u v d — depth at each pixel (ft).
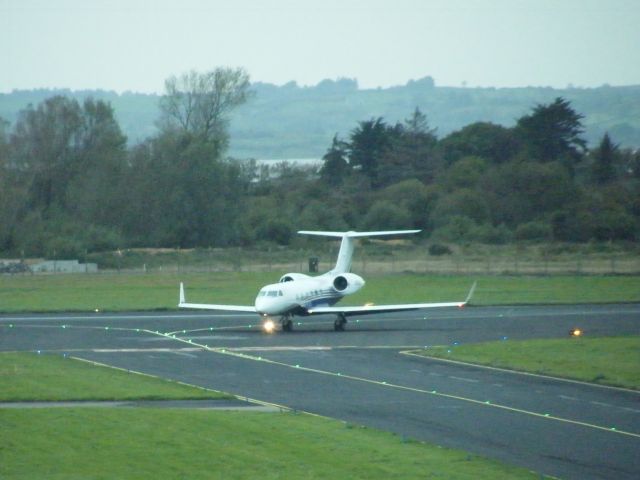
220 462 365.81
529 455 390.63
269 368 632.38
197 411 467.11
